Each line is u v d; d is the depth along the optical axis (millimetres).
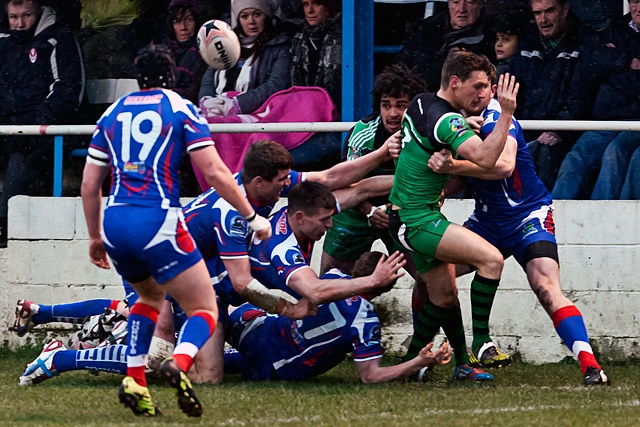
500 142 17938
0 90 30359
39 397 17734
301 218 19891
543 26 28031
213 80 29750
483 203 20656
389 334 26453
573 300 26094
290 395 17828
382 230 22812
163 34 31078
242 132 27078
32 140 29953
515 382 20844
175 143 14648
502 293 26234
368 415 15305
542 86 28078
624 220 25984
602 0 27656
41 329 27531
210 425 14039
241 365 21875
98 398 17516
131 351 15211
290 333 20453
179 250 14477
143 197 14398
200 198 20203
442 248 19328
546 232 20250
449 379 21359
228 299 20578
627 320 25906
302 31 29297
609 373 23203
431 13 29859
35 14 30516
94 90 31344
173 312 20672
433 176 19422
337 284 19156
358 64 28703
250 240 20188
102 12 31234
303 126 26859
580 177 27344
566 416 15047
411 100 20891
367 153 22594
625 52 27531
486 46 28828
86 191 15203
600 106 27719
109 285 27422
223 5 30531
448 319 21047
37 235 27578
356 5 28531
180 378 13852
